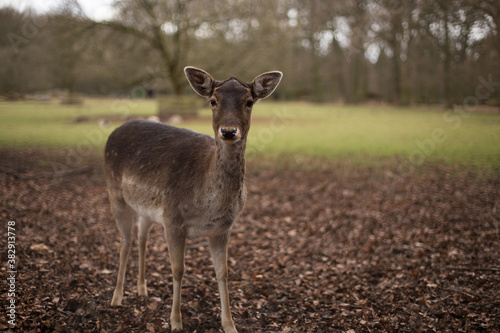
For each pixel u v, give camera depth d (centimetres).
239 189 319
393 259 510
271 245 572
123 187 382
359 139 1573
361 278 462
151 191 349
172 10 2039
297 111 2973
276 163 1166
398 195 827
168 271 479
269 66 2275
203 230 331
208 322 369
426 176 981
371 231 619
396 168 1080
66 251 504
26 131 1361
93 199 761
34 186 819
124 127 410
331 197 822
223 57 2184
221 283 346
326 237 601
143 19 1964
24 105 1374
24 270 432
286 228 643
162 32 2067
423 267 479
